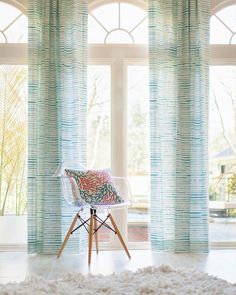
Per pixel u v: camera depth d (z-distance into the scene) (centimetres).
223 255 361
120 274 261
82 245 376
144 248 393
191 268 278
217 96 415
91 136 406
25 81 405
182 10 387
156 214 377
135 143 409
